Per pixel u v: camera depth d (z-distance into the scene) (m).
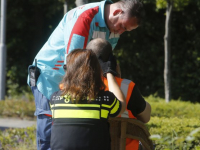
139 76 47.44
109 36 12.41
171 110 28.34
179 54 45.69
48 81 12.16
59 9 47.47
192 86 45.19
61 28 12.20
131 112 10.45
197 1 40.91
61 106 9.27
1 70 40.69
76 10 12.04
